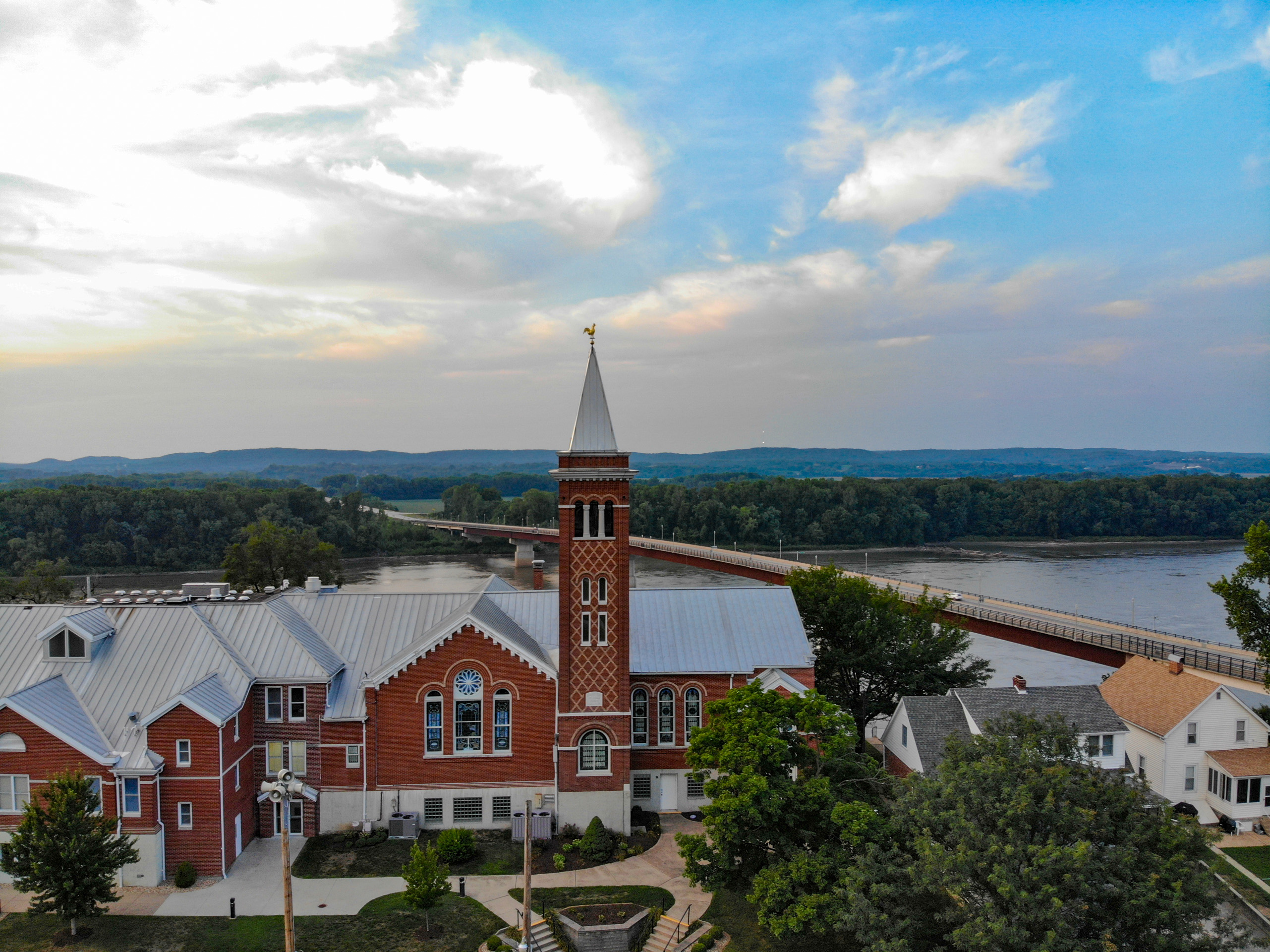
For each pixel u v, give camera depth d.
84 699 49.25
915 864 34.16
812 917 36.44
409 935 42.41
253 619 55.72
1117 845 33.59
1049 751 37.53
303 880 47.69
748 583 164.00
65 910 40.78
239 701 50.12
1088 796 34.47
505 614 62.16
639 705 57.66
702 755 44.12
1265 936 42.25
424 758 53.50
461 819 53.81
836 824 39.00
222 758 47.69
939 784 36.97
